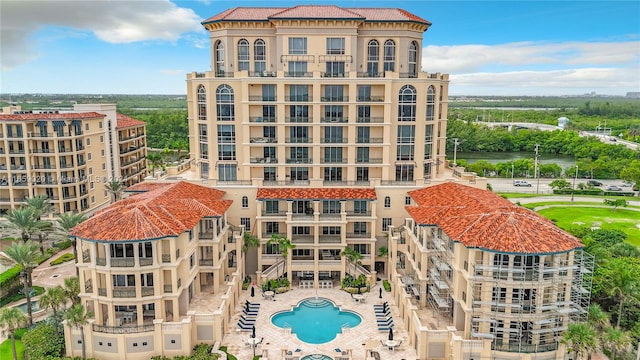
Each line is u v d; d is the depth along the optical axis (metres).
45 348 43.03
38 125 76.12
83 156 81.31
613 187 116.50
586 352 38.69
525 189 116.31
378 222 62.12
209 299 50.66
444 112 70.88
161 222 44.09
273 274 59.06
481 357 39.72
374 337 47.72
